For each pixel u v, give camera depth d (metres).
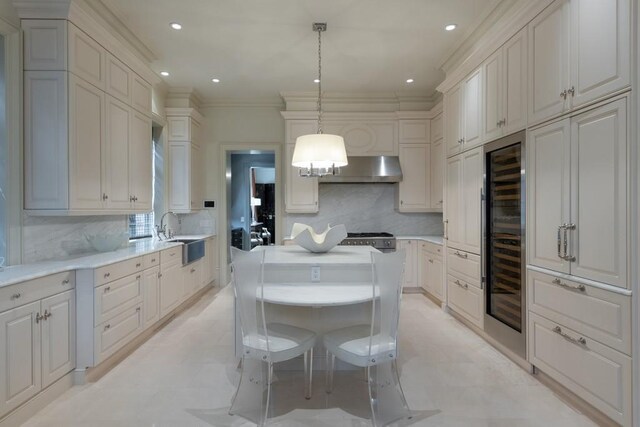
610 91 1.86
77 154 2.69
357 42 3.71
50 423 2.06
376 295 2.16
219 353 3.09
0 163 2.52
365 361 1.98
